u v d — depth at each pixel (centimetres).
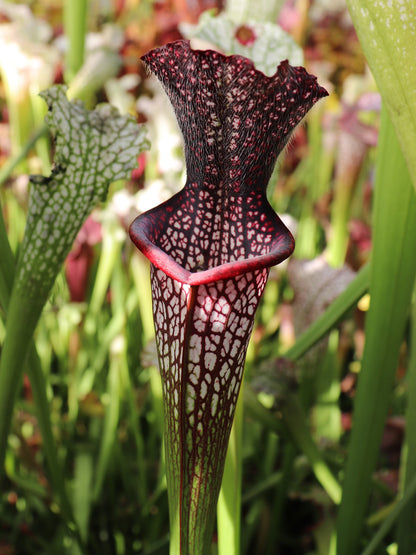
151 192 53
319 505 51
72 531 45
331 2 86
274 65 33
